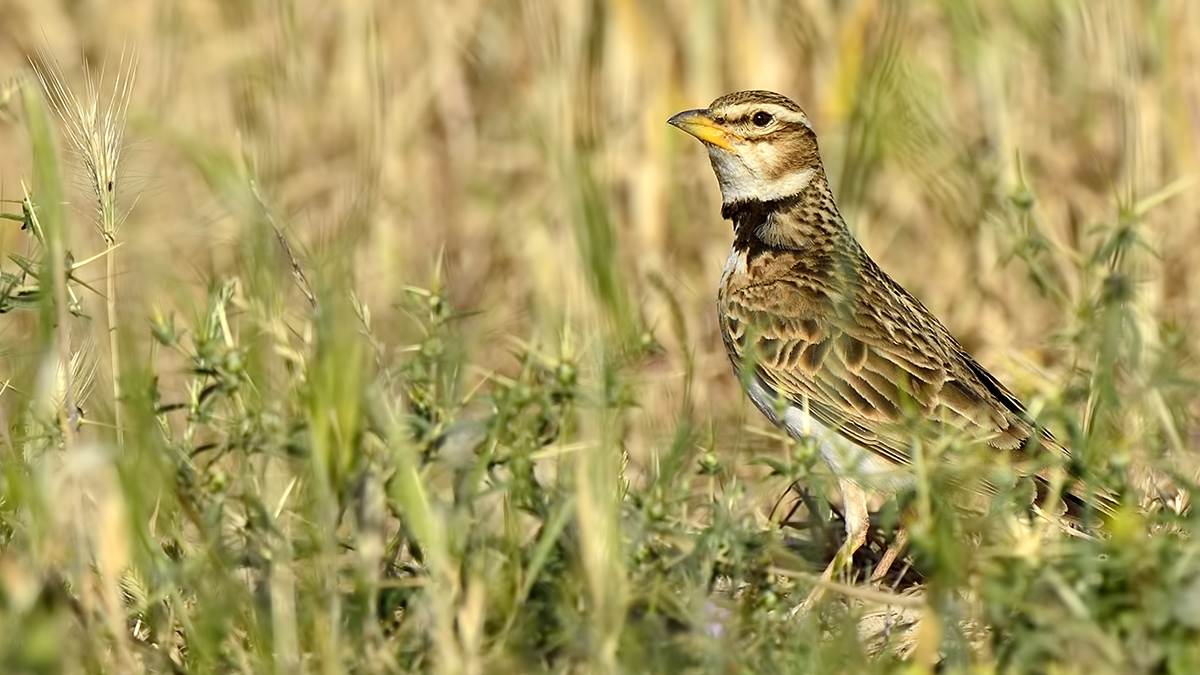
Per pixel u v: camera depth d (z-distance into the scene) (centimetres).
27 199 1082
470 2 1873
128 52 1850
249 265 1126
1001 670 908
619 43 1775
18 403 1120
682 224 1745
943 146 1599
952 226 1612
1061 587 888
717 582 1041
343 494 933
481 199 1786
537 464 1153
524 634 933
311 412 905
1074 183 1642
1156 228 1579
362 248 1559
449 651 877
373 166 1641
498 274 1698
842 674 898
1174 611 871
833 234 1341
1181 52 1655
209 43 1831
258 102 1755
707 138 1342
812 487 1083
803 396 1259
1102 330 1206
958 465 1062
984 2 1736
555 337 1148
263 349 1161
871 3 1702
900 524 1206
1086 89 1681
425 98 1831
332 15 1894
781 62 1798
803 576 992
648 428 1139
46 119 945
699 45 1789
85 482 987
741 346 1308
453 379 1032
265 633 928
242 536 1005
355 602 941
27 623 889
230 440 1007
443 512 938
